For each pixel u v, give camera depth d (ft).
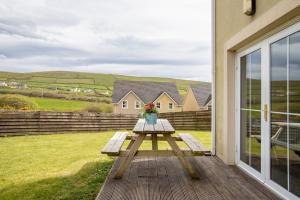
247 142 16.29
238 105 17.65
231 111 18.17
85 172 17.81
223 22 19.24
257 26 13.21
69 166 19.89
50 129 41.32
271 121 13.28
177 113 50.14
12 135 38.37
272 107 13.17
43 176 17.34
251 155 15.69
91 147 28.84
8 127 38.09
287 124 11.84
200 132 45.16
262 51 14.17
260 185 14.03
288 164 11.78
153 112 19.48
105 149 14.79
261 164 14.33
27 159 22.72
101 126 45.93
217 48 20.81
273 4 11.92
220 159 19.80
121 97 101.81
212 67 21.35
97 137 37.45
